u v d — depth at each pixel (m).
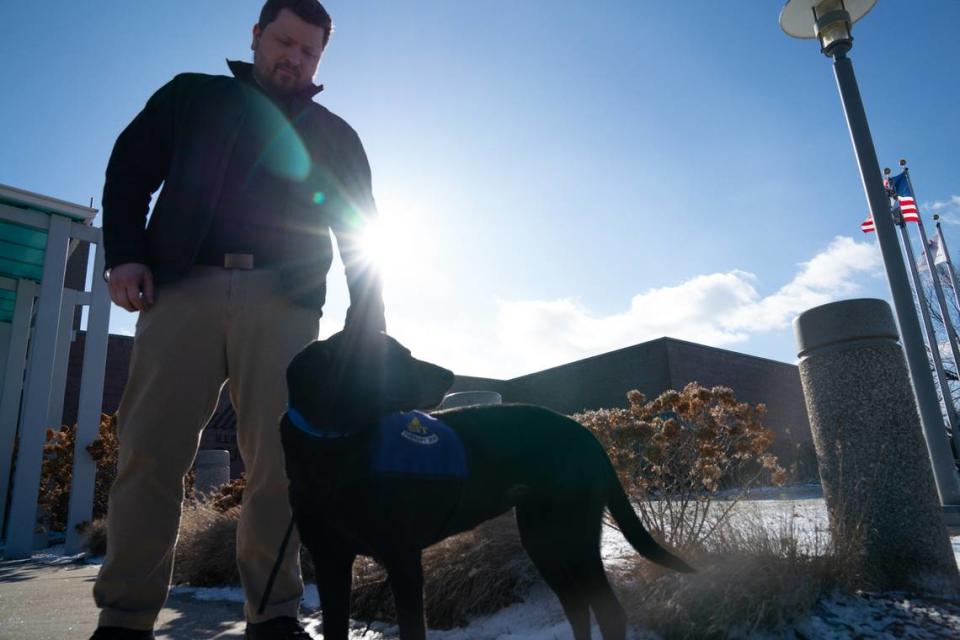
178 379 2.30
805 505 5.64
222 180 2.42
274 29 2.52
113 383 18.38
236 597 4.51
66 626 3.24
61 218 9.13
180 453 2.30
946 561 3.18
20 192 8.66
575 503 2.37
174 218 2.34
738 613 2.59
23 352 10.16
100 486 11.49
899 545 3.18
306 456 1.93
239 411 2.46
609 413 4.89
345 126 2.82
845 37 7.45
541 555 2.39
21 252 9.62
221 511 6.52
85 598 4.28
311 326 2.56
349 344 2.00
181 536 5.68
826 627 2.61
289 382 2.05
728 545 3.06
